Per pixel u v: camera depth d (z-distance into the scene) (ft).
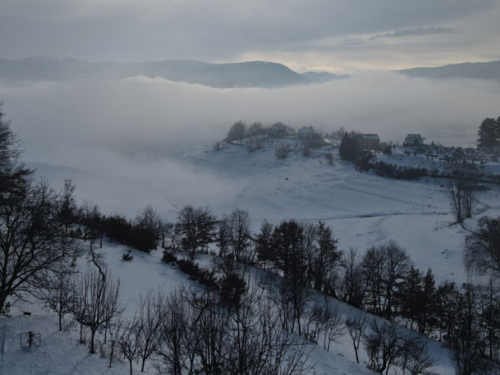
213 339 80.23
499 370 146.72
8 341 99.04
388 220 426.92
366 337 155.74
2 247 111.24
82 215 264.72
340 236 388.78
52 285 119.85
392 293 227.61
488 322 169.37
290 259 246.06
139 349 104.94
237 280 152.56
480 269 234.79
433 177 599.98
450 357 164.66
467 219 388.57
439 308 196.65
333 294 246.88
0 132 126.00
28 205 116.67
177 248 294.66
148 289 164.76
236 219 357.82
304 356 131.03
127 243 248.93
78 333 111.55
